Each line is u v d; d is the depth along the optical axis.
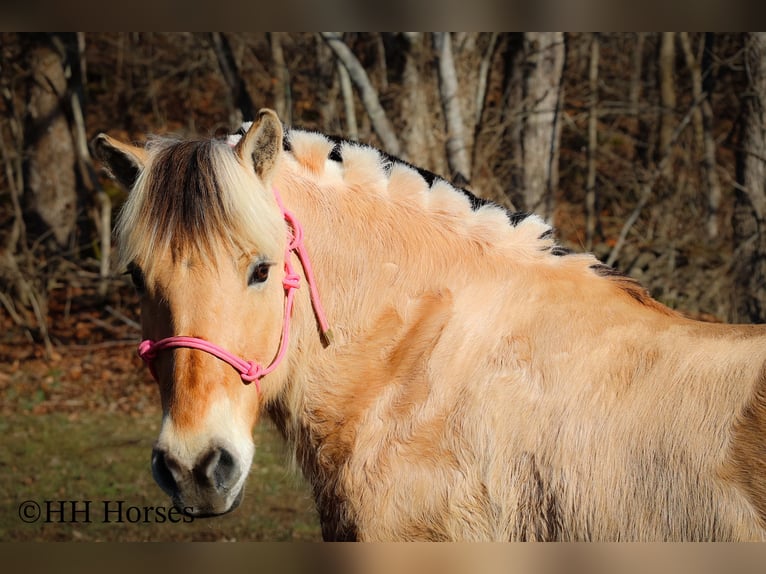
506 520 2.75
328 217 3.14
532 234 3.18
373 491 2.90
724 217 13.59
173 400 2.63
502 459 2.77
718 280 11.14
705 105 13.59
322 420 3.05
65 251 14.53
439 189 3.26
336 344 3.06
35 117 14.55
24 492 7.14
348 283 3.09
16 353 12.22
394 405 2.94
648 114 14.63
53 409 10.31
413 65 9.23
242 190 2.69
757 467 2.45
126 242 2.74
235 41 15.29
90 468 7.88
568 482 2.68
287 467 3.29
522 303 2.98
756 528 2.42
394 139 9.01
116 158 2.94
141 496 7.00
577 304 2.95
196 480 2.59
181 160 2.74
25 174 14.74
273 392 2.96
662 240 12.16
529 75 10.55
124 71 18.98
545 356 2.85
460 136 9.00
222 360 2.66
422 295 3.06
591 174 13.71
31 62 14.49
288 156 3.24
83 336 12.85
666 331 2.81
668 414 2.62
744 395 2.54
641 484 2.59
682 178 13.20
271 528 6.14
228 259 2.68
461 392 2.87
